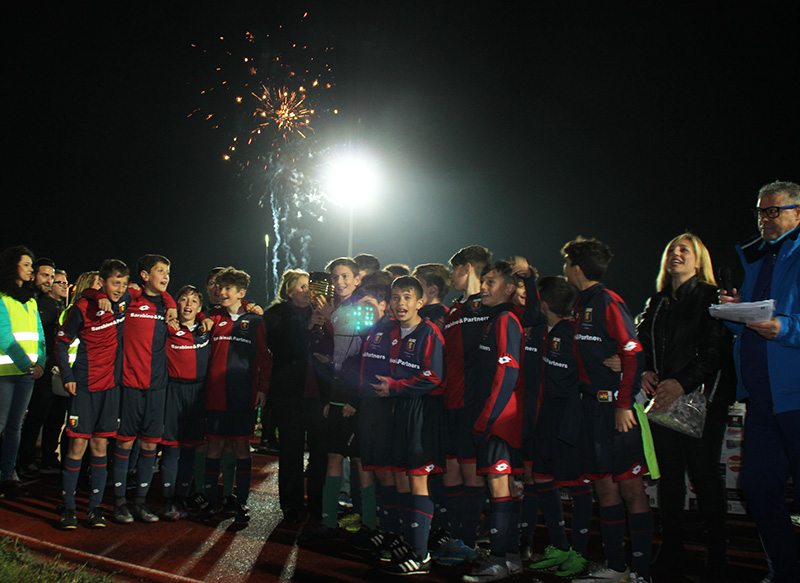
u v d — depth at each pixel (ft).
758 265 11.37
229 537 15.48
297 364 17.13
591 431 12.36
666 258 13.61
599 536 16.14
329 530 15.20
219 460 17.02
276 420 17.21
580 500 13.16
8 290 18.04
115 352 16.30
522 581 12.94
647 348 13.51
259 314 18.15
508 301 14.07
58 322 21.34
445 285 16.92
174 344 17.06
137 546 14.58
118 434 16.52
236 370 16.98
